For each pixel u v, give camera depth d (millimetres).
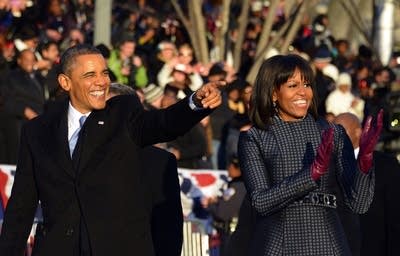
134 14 46250
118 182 16859
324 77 43844
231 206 26656
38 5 41875
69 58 17000
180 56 38875
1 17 40469
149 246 17000
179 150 34312
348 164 16594
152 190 18688
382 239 20875
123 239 16797
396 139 33031
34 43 38156
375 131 15867
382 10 53188
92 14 44312
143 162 18688
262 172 16656
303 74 16719
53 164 16969
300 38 48594
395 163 20922
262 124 16844
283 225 16547
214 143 36531
